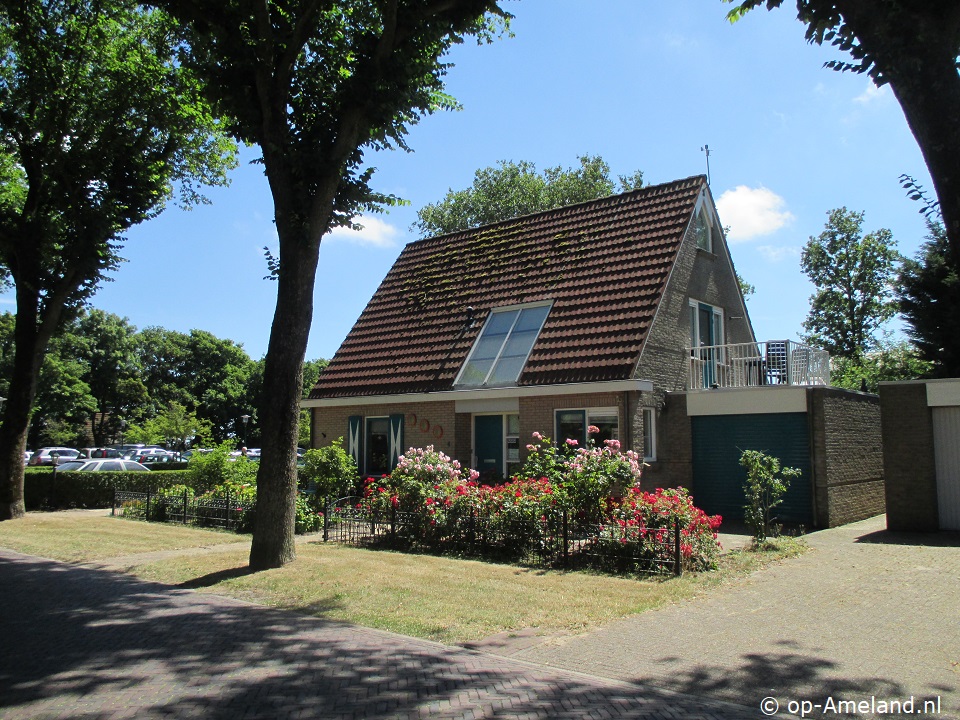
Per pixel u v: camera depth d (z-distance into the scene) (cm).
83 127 1838
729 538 1260
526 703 520
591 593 850
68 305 1958
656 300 1566
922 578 907
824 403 1417
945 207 482
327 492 1591
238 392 7106
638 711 503
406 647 668
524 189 4194
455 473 1284
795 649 636
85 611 825
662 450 1583
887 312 3716
